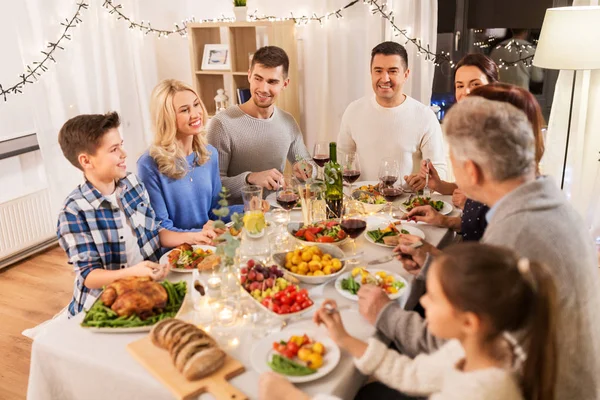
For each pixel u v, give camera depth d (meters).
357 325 1.52
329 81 4.23
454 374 1.07
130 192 2.09
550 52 3.14
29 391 1.52
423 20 3.79
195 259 1.88
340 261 1.78
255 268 1.66
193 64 4.27
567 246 1.17
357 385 1.39
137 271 1.75
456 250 1.02
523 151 1.21
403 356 1.33
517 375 1.01
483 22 3.99
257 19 4.23
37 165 3.94
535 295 0.97
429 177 2.52
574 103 3.57
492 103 1.25
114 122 1.94
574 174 3.68
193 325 1.43
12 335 2.97
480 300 0.96
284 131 3.07
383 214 2.35
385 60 2.88
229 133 2.94
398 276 1.74
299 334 1.45
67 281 3.57
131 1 4.26
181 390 1.25
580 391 1.23
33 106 3.71
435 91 4.23
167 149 2.33
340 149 3.22
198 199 2.50
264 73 2.86
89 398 1.44
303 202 2.15
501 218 1.22
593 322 1.22
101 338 1.48
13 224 3.68
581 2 3.38
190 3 4.54
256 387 1.29
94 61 4.04
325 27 4.10
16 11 3.54
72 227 1.89
